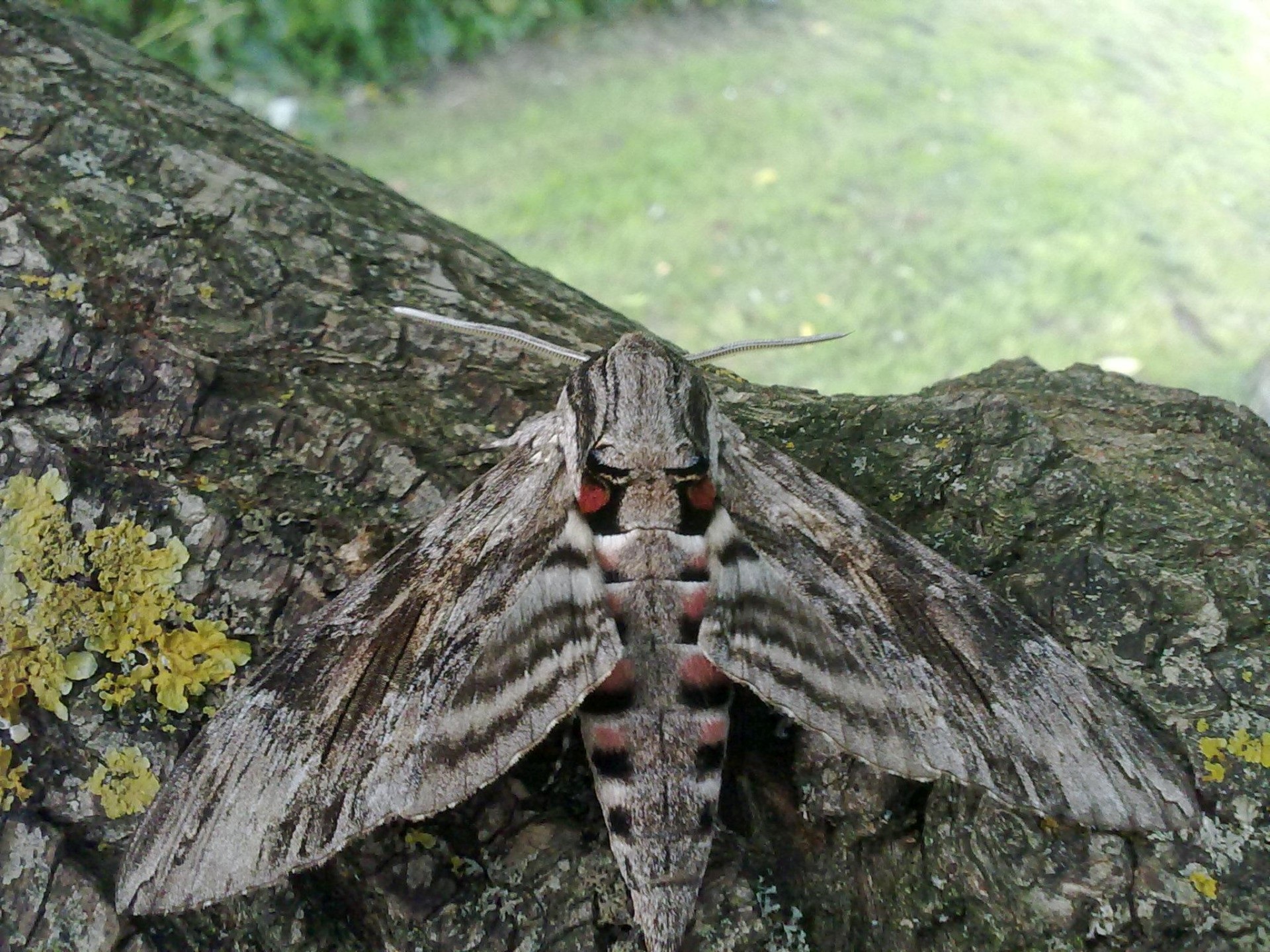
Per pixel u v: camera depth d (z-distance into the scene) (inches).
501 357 4.0
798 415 3.9
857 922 3.2
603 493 3.1
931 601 3.1
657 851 2.8
